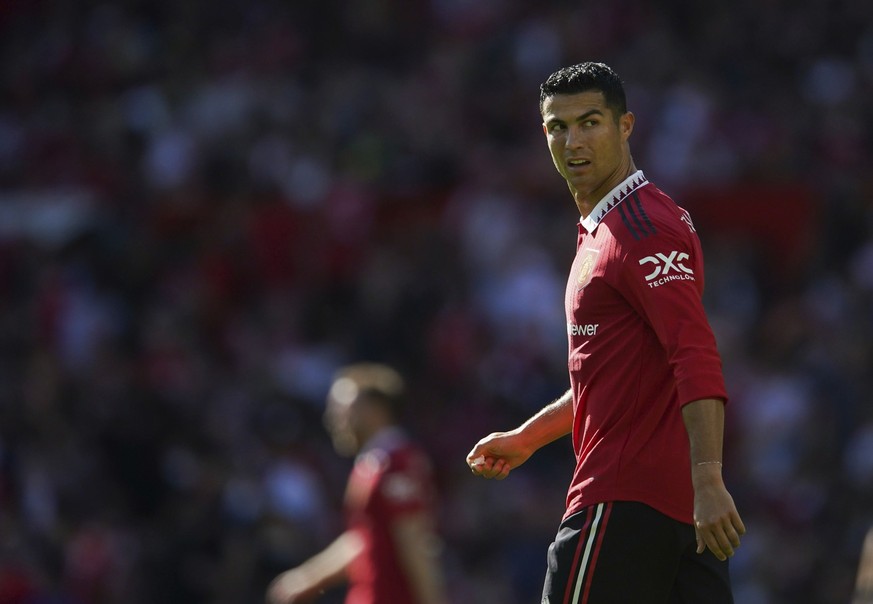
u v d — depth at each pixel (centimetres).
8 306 5644
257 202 6000
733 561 4638
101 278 5644
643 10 6938
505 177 5925
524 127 6400
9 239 5878
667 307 1412
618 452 1463
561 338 5334
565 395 1655
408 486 2792
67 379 4766
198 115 6488
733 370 5181
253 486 4291
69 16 7262
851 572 4522
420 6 7094
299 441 4734
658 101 6425
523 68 6650
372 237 5822
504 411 5088
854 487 4791
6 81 7038
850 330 5353
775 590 4556
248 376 5156
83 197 6078
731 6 6925
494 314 5353
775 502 4784
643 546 1445
